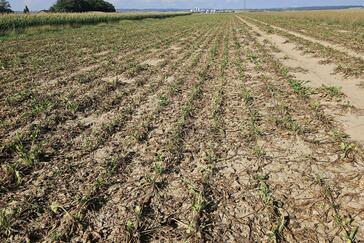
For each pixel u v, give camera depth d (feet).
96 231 11.30
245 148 17.06
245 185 13.76
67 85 30.17
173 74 34.45
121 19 139.54
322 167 14.92
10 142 17.66
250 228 11.27
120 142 18.20
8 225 11.41
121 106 24.40
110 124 20.29
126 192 13.47
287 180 14.01
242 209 12.26
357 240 10.52
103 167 15.43
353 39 55.77
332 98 24.62
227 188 13.60
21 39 64.90
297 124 18.97
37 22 85.81
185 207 12.51
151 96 26.89
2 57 43.42
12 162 16.07
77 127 20.34
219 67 36.88
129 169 15.25
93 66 39.17
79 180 14.38
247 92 25.61
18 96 25.73
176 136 18.12
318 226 11.26
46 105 23.36
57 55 46.26
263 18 162.71
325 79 30.71
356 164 15.01
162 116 22.12
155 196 13.20
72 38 67.56
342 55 40.75
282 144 17.35
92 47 54.65
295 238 10.75
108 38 67.67
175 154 16.58
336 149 16.46
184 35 75.87
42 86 29.84
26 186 14.03
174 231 11.26
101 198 13.10
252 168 15.07
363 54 42.24
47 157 16.55
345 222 11.09
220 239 10.82
